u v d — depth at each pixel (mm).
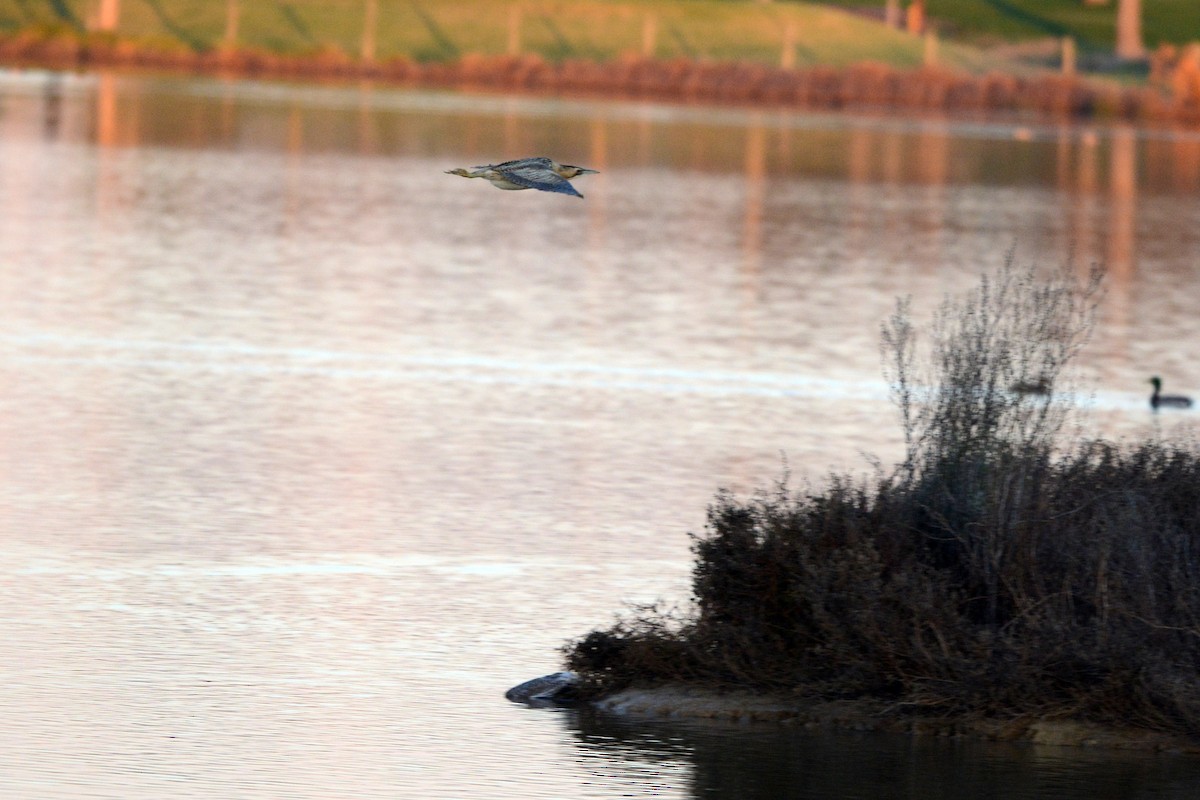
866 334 127375
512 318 128500
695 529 73750
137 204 186250
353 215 187875
